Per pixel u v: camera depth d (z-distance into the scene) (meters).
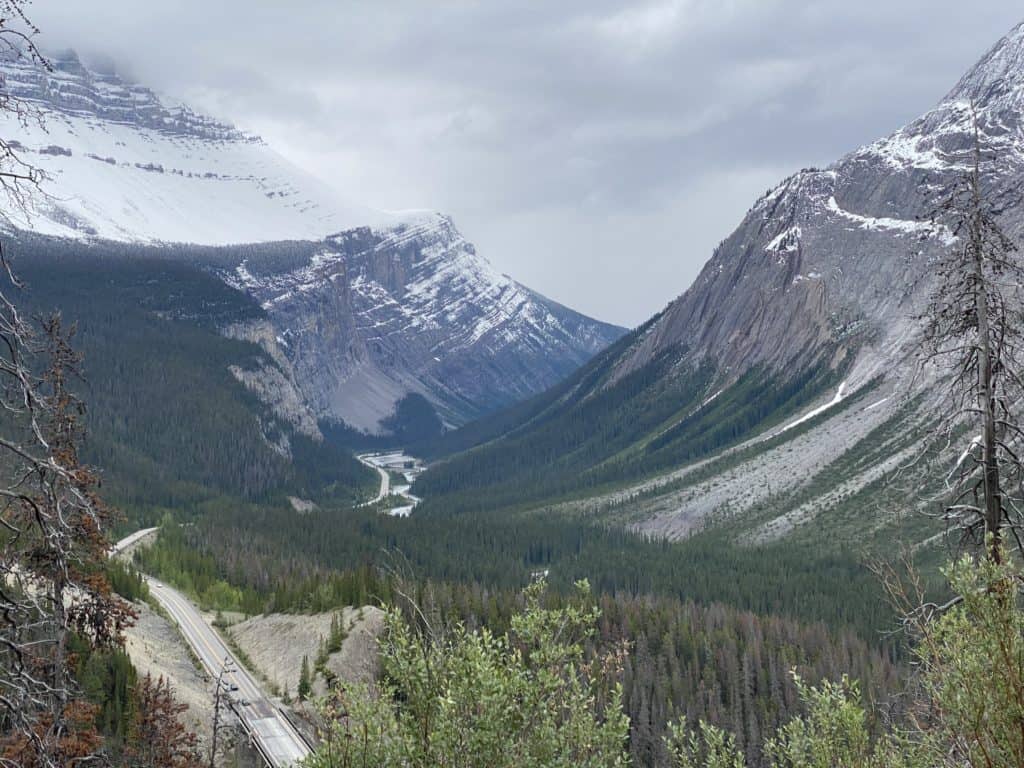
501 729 12.09
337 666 71.25
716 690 77.12
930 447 17.86
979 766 11.18
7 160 10.27
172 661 76.69
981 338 17.05
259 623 91.44
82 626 26.47
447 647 12.95
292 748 59.94
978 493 17.05
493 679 12.07
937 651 11.99
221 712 64.12
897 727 12.98
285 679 74.38
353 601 88.19
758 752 66.50
